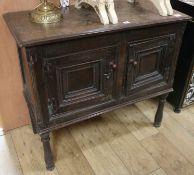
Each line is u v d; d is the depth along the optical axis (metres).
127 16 1.16
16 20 1.09
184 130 1.60
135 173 1.31
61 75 1.03
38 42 0.89
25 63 1.09
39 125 1.10
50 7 1.08
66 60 1.01
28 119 1.59
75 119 1.18
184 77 1.58
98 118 1.67
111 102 1.25
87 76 1.11
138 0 1.41
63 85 1.07
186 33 1.48
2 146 1.45
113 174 1.30
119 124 1.63
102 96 1.20
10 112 1.50
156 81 1.34
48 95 1.04
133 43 1.13
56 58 0.98
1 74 1.35
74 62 1.03
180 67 1.59
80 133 1.55
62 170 1.32
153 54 1.25
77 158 1.39
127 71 1.20
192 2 1.47
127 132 1.57
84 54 1.03
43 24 1.04
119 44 1.09
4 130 1.55
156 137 1.54
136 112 1.74
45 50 0.93
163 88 1.41
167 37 1.22
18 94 1.46
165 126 1.62
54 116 1.11
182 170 1.33
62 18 1.12
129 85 1.25
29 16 1.13
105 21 1.06
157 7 1.21
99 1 1.05
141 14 1.20
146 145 1.48
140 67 1.25
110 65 1.13
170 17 1.17
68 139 1.50
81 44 1.00
